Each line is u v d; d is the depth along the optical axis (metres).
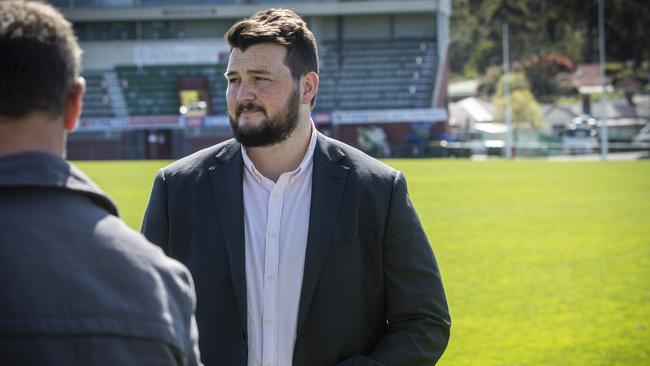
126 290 1.81
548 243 14.24
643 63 81.00
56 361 1.71
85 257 1.80
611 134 59.91
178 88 51.44
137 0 53.31
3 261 1.73
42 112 1.87
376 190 3.13
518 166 36.88
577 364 6.99
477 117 65.31
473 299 9.76
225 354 3.00
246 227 3.11
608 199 22.03
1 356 1.69
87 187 1.90
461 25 96.56
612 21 83.06
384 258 3.14
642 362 7.06
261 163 3.18
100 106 51.16
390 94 52.50
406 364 3.04
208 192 3.13
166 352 1.81
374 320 3.18
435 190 25.09
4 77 1.80
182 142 50.25
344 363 2.99
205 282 3.05
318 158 3.15
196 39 53.03
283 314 3.02
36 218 1.80
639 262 12.22
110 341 1.75
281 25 3.03
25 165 1.83
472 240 14.70
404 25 54.56
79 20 52.78
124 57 52.50
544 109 64.25
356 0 52.31
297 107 3.05
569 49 89.00
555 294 10.02
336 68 53.50
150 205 3.21
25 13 1.84
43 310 1.72
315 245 3.03
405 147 48.44
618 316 8.80
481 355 7.33
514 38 89.38
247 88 3.00
